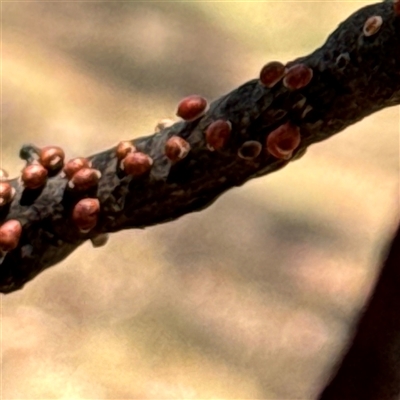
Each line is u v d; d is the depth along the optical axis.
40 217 0.17
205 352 0.40
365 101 0.16
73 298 0.42
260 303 0.43
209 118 0.16
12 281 0.17
